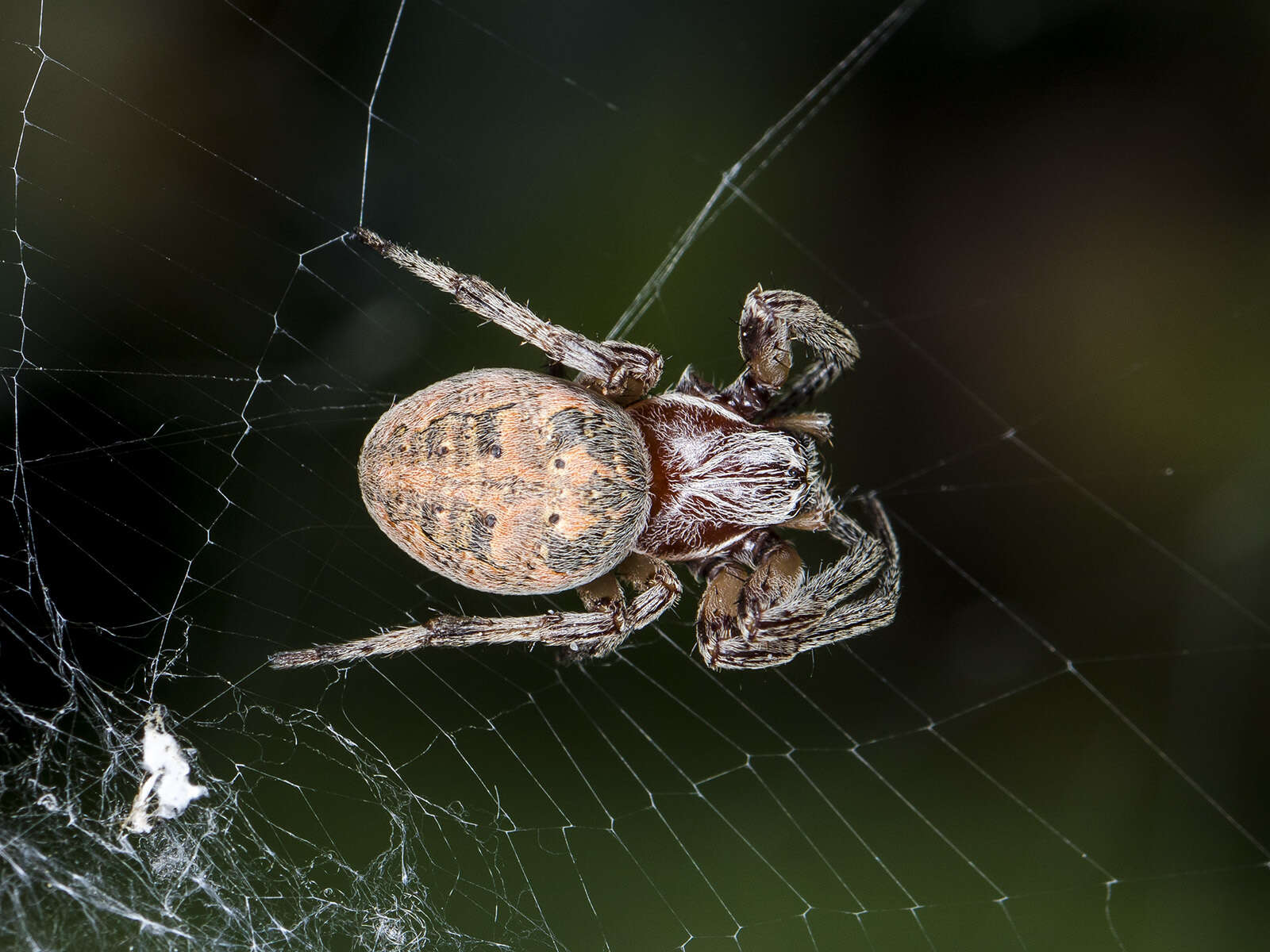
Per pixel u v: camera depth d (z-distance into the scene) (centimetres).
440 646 11
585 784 11
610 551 11
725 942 11
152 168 11
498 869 11
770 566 11
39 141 11
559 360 11
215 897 11
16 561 11
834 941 11
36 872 11
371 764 11
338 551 11
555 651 11
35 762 11
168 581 11
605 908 11
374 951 11
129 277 11
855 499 12
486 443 11
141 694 11
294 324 11
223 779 11
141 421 11
